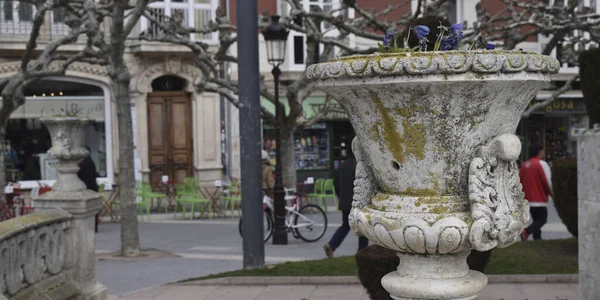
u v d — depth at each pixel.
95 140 23.72
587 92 9.38
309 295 9.39
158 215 22.20
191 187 21.92
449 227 3.73
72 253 8.62
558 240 12.45
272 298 9.29
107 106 23.77
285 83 27.27
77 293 8.47
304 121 20.06
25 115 22.94
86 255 8.84
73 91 23.45
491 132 3.83
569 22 15.35
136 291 10.08
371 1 26.86
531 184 13.28
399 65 3.55
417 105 3.71
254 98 11.04
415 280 3.96
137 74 24.12
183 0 24.47
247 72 10.98
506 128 3.90
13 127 22.83
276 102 15.60
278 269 10.76
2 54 22.36
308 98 27.34
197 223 19.91
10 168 22.75
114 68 13.83
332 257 12.02
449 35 4.10
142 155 24.34
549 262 10.48
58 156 8.84
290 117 19.77
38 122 23.09
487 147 3.80
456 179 3.88
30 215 7.61
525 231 13.43
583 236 6.07
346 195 11.98
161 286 10.34
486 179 3.77
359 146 4.30
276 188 15.16
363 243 12.16
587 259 6.02
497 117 3.79
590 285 5.98
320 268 10.73
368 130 3.98
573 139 30.02
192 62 24.75
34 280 7.50
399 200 3.98
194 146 25.17
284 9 26.23
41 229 7.74
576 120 29.92
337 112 27.75
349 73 3.71
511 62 3.56
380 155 4.01
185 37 17.20
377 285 7.20
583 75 9.41
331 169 28.11
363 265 7.27
